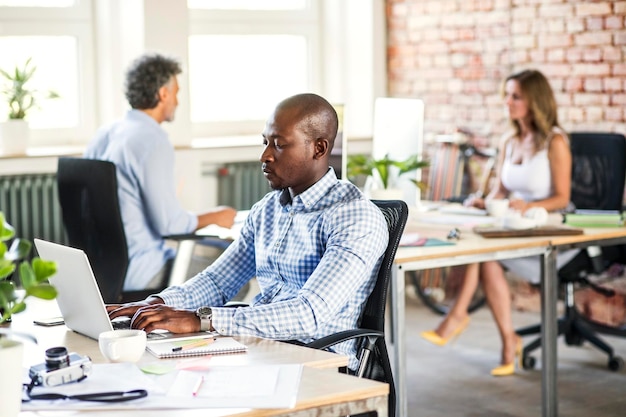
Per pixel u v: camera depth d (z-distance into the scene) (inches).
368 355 114.6
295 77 290.8
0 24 243.9
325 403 83.2
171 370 90.7
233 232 182.2
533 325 212.4
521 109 209.9
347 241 114.3
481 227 175.5
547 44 247.3
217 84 278.2
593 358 214.8
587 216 179.5
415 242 160.4
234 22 278.7
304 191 120.5
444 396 190.1
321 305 110.5
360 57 286.5
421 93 279.6
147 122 182.5
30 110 249.8
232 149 256.1
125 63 245.3
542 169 208.8
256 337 106.6
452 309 204.1
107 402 81.4
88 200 170.9
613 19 233.5
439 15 271.7
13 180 229.1
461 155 265.3
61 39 251.3
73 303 106.1
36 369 86.4
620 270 234.7
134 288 179.5
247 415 79.4
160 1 237.5
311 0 291.3
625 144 214.1
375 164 197.8
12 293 76.9
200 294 126.0
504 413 179.6
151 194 178.7
